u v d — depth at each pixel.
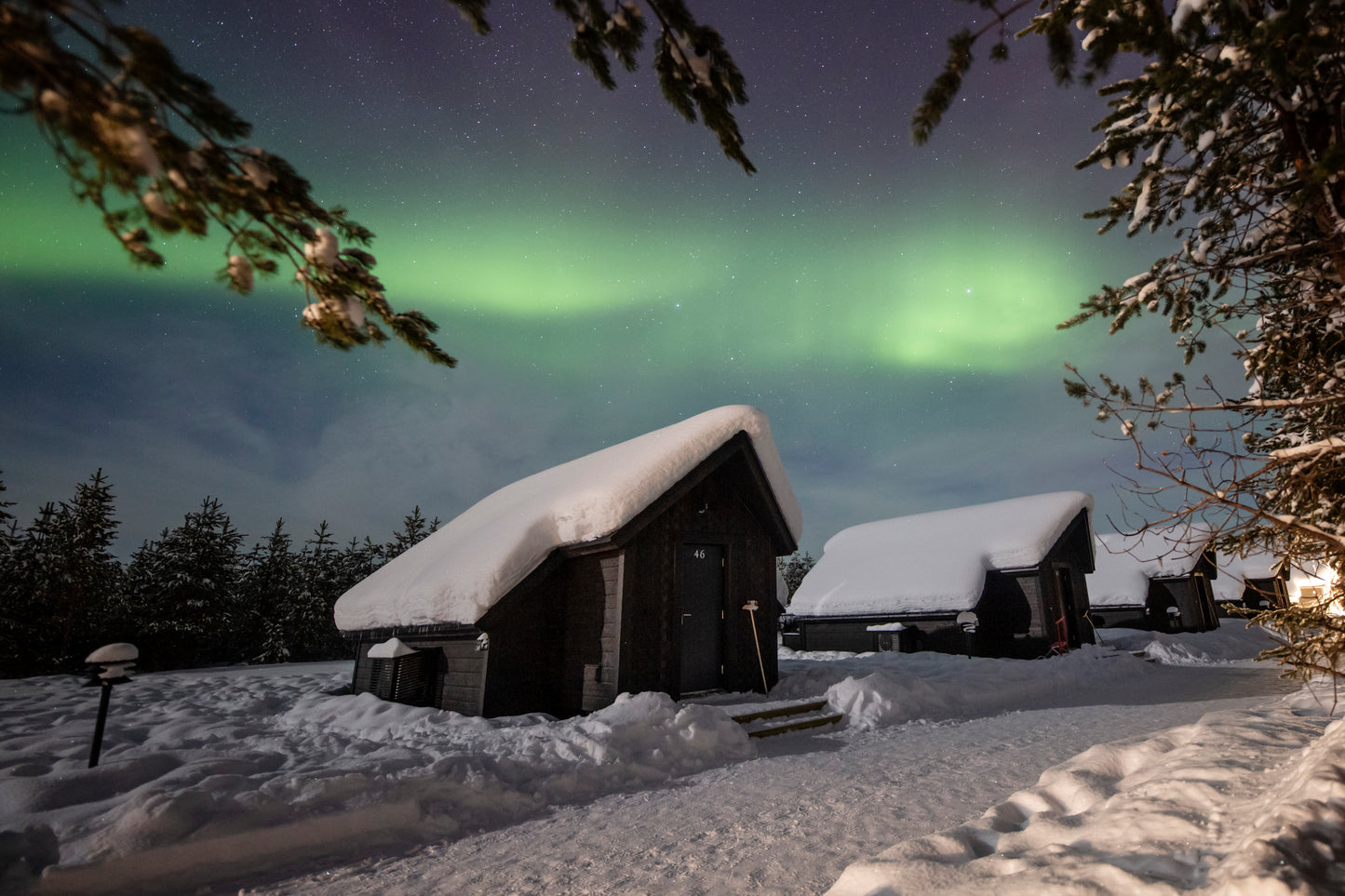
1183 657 16.34
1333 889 1.79
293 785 4.38
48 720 7.97
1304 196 2.65
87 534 25.22
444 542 11.83
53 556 24.48
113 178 1.57
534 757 5.67
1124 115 4.22
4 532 24.72
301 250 2.16
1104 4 2.22
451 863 3.86
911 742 6.71
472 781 4.93
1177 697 9.43
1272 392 4.15
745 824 4.23
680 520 9.15
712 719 6.73
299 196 2.04
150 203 1.72
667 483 8.45
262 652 31.17
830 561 22.25
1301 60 2.27
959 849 2.79
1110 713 8.11
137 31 1.54
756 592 10.08
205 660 30.16
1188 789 2.90
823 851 3.66
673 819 4.45
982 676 11.00
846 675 10.01
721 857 3.68
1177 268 4.30
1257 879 1.78
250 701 9.66
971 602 16.36
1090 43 2.34
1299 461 3.11
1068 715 8.16
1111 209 4.75
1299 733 3.89
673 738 6.30
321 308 2.37
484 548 8.79
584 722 6.61
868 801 4.57
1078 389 3.38
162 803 3.88
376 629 10.62
